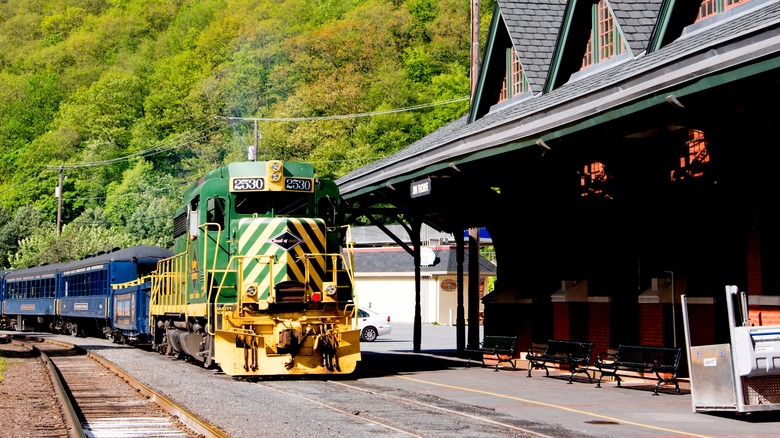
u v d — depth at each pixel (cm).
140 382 1766
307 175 1914
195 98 10381
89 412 1341
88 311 3788
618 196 1673
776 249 1360
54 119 12250
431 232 6319
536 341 2036
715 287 1499
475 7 2534
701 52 1066
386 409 1343
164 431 1141
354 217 2508
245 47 10575
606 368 1662
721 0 1566
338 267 1908
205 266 1838
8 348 3244
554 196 1961
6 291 5334
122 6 14700
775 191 1357
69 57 13712
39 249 6003
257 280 1778
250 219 1827
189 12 12738
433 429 1139
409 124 8025
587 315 1869
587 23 1939
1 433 1120
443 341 3825
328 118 8006
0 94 13138
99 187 10588
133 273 3481
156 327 2722
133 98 11612
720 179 1435
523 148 1466
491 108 2327
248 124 9725
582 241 1869
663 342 1625
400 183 2033
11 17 15838
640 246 1681
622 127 1291
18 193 11081
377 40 9281
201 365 2212
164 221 7856
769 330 1202
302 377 1877
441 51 8675
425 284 5859
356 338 1816
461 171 1764
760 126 1260
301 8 10956
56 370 2019
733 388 1216
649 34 1761
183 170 10050
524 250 2098
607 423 1195
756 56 954
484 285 5869
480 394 1548
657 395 1523
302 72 9744
